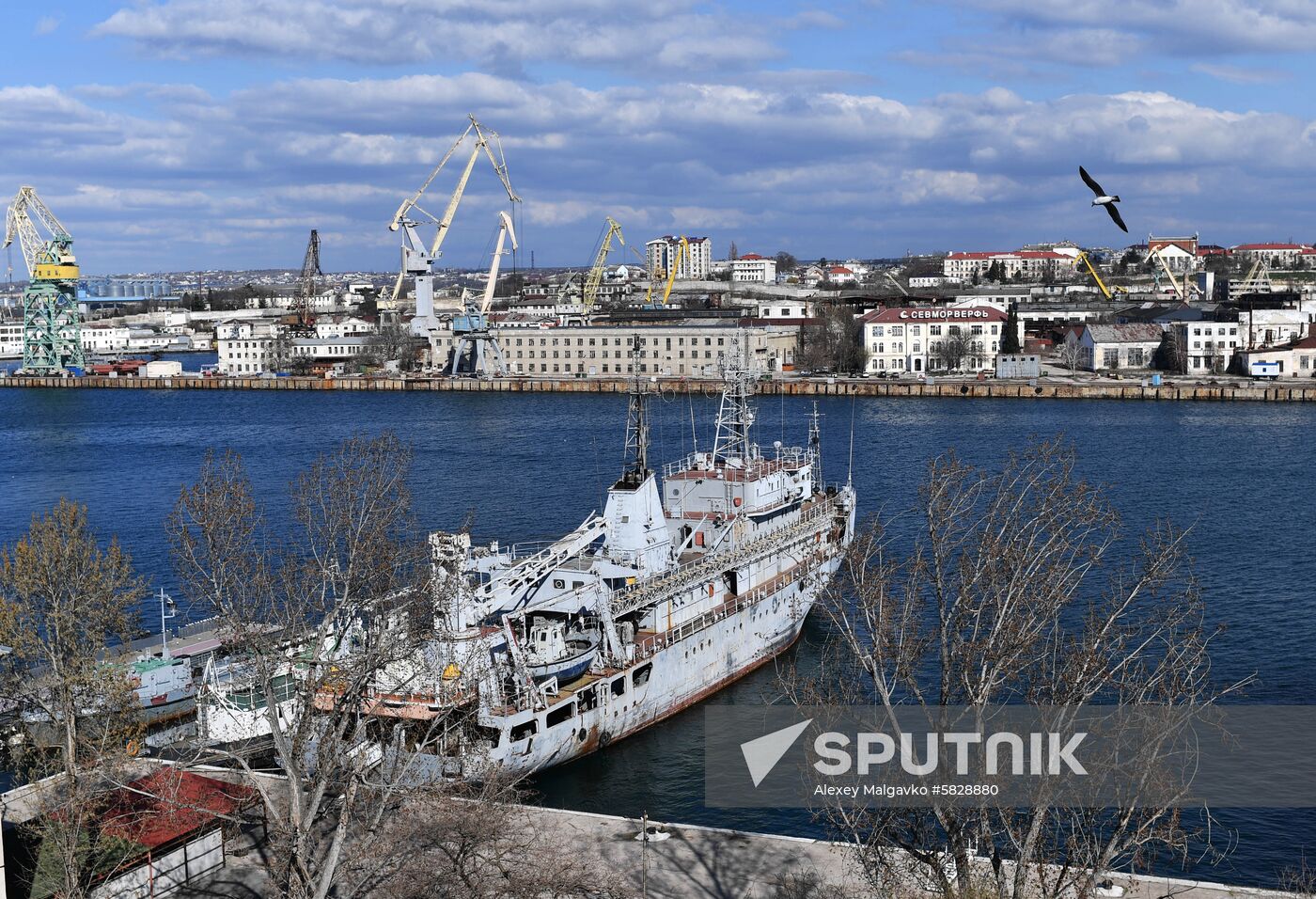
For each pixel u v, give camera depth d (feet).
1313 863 191.01
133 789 174.19
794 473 361.10
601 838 186.60
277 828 164.76
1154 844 195.72
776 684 290.56
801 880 170.30
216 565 171.32
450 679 215.10
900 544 400.47
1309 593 342.23
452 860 165.27
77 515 244.63
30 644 222.28
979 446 638.53
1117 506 473.67
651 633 272.10
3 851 159.94
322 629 172.24
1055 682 146.00
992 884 148.56
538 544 420.77
